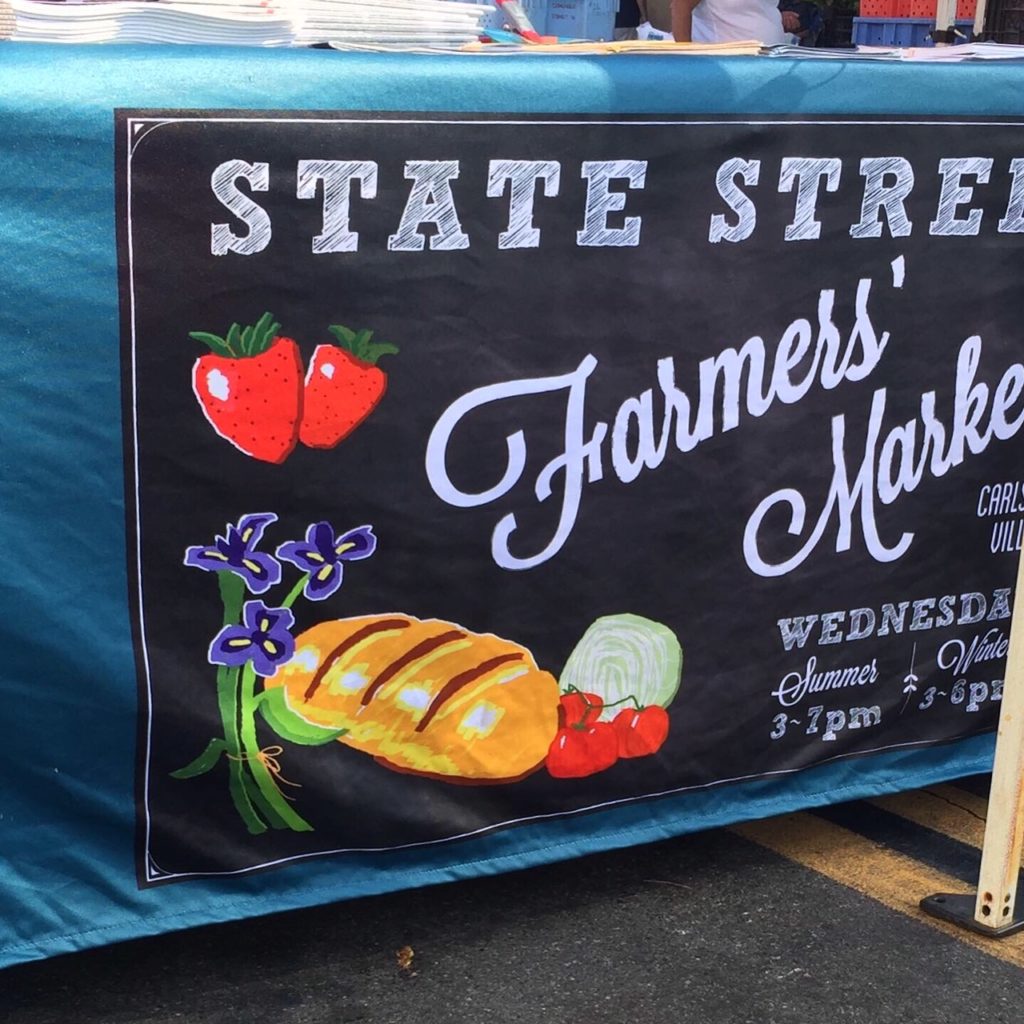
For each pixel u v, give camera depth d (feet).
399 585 4.52
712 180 4.68
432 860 4.75
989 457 5.38
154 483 4.17
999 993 4.66
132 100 3.95
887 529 5.25
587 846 4.97
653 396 4.75
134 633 4.22
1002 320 5.27
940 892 5.15
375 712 4.56
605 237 4.57
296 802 4.50
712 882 5.19
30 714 4.15
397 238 4.30
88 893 4.33
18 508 4.04
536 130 4.41
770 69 4.71
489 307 4.46
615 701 4.91
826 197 4.87
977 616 5.51
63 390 4.02
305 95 4.13
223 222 4.10
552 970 4.70
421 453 4.46
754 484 4.97
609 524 4.77
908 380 5.16
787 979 4.69
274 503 4.31
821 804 5.33
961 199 5.08
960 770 5.60
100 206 3.97
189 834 4.40
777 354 4.91
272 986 4.58
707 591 4.98
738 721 5.13
